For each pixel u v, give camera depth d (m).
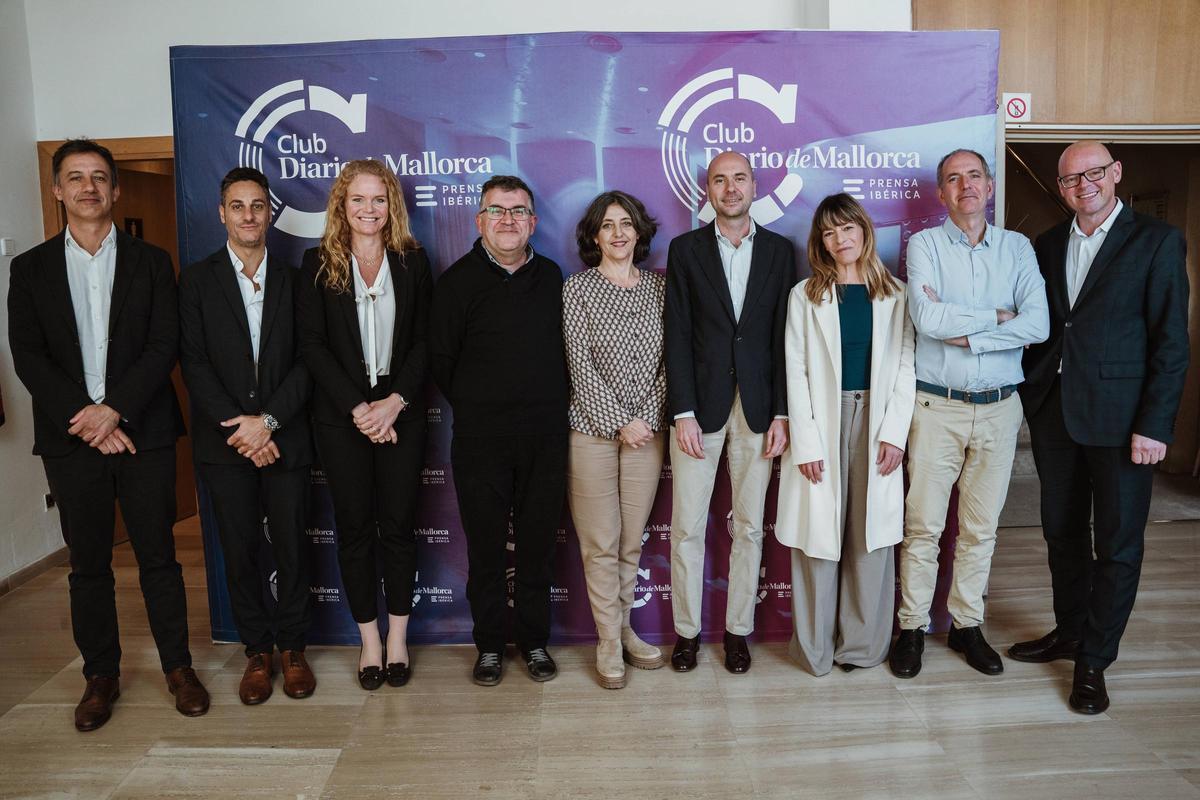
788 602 3.12
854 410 2.69
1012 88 3.82
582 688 2.77
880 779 2.21
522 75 2.97
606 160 3.00
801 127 3.01
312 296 2.68
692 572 2.84
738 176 2.66
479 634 2.81
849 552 2.81
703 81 2.99
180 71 3.00
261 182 2.65
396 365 2.70
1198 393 5.40
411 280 2.71
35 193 4.12
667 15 3.85
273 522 2.74
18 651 3.12
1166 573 3.69
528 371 2.63
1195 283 5.39
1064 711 2.55
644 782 2.22
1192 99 3.88
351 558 2.75
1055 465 2.77
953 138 3.04
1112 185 2.56
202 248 3.05
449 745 2.42
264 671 2.74
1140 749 2.33
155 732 2.51
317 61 2.98
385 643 3.06
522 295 2.65
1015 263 2.66
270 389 2.65
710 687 2.76
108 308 2.55
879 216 3.06
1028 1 3.77
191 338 2.63
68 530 2.57
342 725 2.54
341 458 2.68
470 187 3.01
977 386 2.64
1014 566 3.87
